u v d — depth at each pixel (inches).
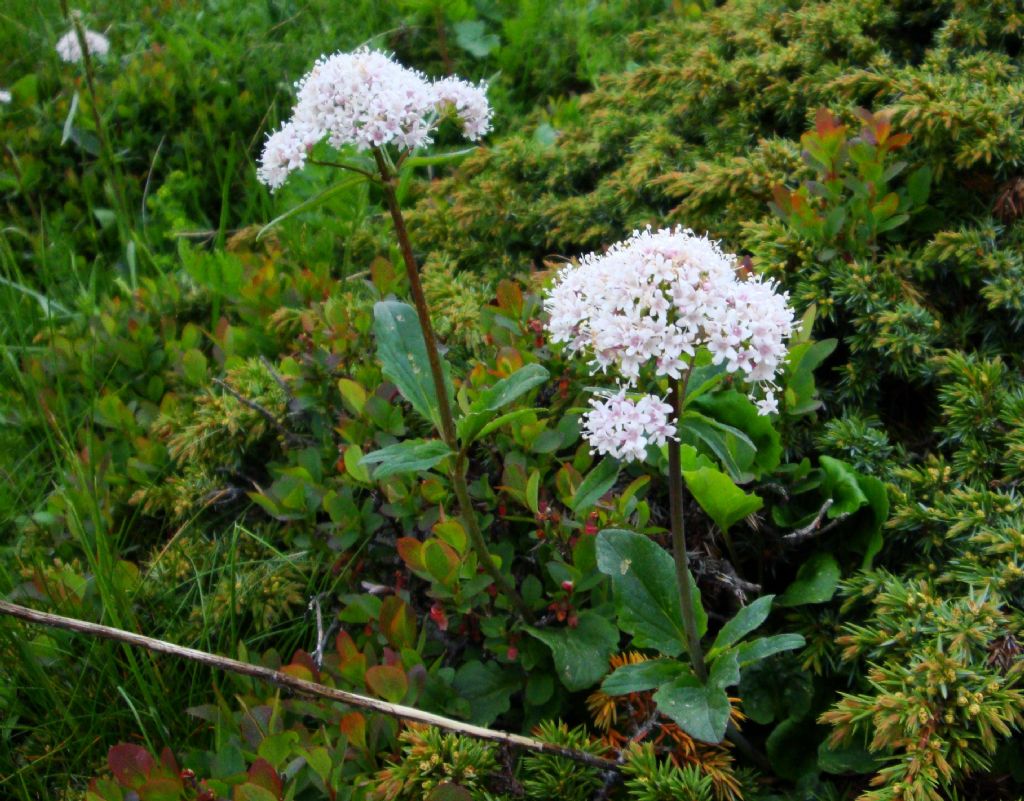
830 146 127.1
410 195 193.2
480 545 99.1
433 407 94.4
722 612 112.2
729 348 75.2
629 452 75.4
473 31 226.2
